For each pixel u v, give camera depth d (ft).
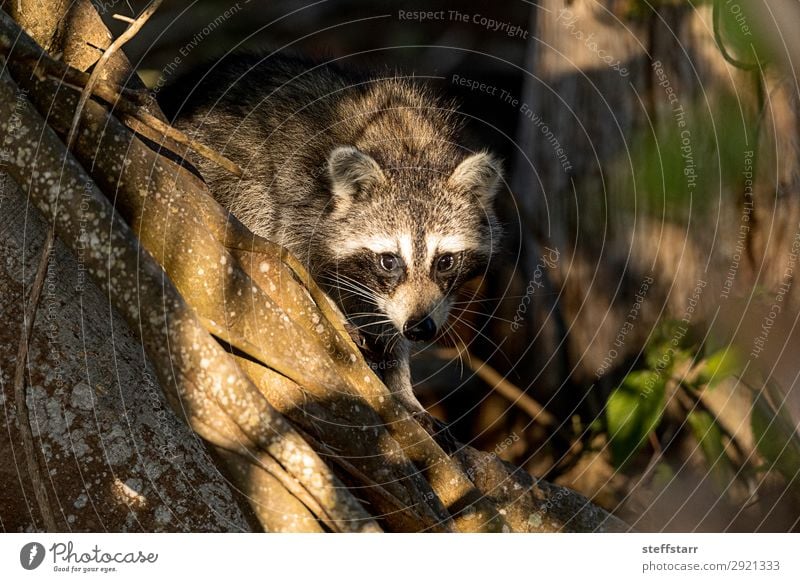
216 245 15.20
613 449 22.44
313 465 14.30
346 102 25.20
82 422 15.38
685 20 24.34
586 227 27.84
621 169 26.48
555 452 28.84
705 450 22.88
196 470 15.87
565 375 29.45
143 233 14.90
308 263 24.53
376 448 15.92
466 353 32.32
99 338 15.52
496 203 29.63
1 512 15.43
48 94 14.87
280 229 24.06
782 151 23.25
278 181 24.09
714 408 23.70
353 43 41.06
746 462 23.65
